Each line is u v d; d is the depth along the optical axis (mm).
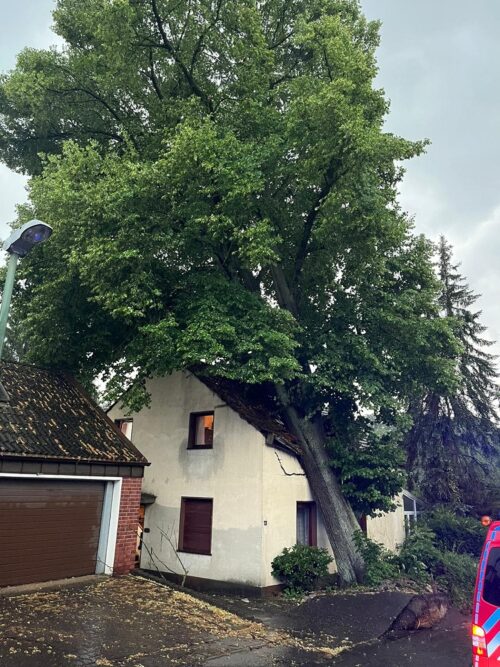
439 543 18547
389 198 14883
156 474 16719
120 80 14992
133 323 13758
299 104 12617
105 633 7734
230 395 16047
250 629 9047
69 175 12773
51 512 10547
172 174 12094
